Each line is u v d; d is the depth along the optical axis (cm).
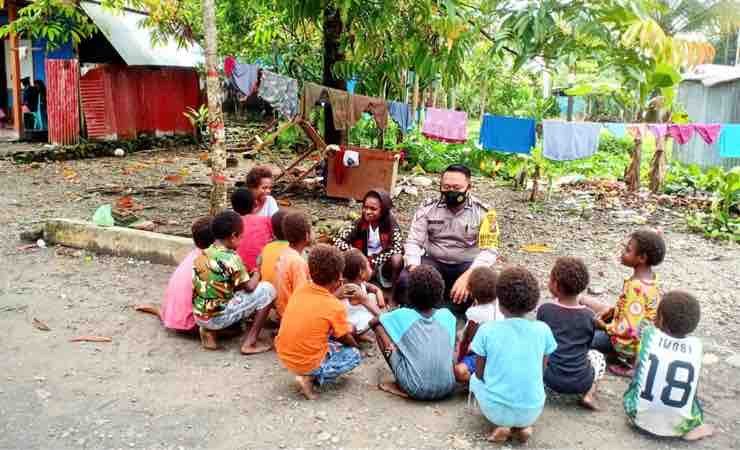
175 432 341
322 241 680
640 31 677
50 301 527
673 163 1399
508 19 743
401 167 1349
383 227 543
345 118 872
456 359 408
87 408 364
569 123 875
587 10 712
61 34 1250
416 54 858
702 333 505
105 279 582
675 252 743
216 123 608
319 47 1382
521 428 336
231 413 363
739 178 824
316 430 347
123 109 1445
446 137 953
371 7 796
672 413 341
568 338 370
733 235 802
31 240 691
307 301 380
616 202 1029
